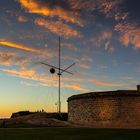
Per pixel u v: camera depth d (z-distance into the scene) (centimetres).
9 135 2733
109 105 3953
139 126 3844
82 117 4194
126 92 3919
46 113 4994
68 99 4591
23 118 4647
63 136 2630
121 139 2459
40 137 2592
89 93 4128
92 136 2620
